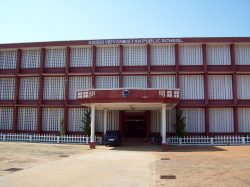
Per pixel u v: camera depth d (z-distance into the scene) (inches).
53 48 1123.9
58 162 524.7
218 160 531.5
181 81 1066.7
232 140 999.0
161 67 1074.7
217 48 1071.0
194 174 398.0
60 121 1065.5
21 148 773.9
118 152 714.8
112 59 1096.8
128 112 1084.5
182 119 983.6
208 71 1034.7
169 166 470.9
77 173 416.5
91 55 1107.3
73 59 1114.1
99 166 479.5
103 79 1091.3
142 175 400.8
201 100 1051.3
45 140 1007.0
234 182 345.4
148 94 765.3
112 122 1079.6
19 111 1117.1
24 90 1122.0
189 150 762.2
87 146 890.7
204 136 969.5
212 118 1047.0
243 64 1056.8
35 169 446.3
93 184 347.9
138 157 605.9
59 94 1105.4
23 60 1132.5
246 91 1046.4
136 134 1098.7
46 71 1116.5
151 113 1074.7
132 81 1080.8
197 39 1047.6
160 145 935.0
